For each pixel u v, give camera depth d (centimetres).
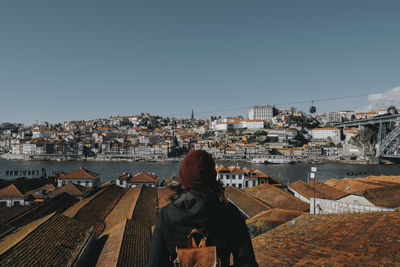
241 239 244
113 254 2138
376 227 886
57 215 2691
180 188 260
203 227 220
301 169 19525
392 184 5028
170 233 229
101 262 2102
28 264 1780
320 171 18212
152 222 3538
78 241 2312
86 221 3481
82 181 7419
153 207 4328
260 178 8625
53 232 2330
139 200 4481
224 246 234
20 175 14700
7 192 5631
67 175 7462
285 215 1864
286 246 929
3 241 2244
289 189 6800
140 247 2388
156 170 19200
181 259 207
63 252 2072
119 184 8531
